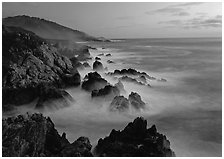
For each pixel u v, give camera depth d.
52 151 14.47
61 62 30.61
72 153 13.95
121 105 21.42
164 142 15.31
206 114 22.33
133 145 14.78
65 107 22.08
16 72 24.00
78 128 19.33
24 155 12.96
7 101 21.81
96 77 26.88
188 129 19.52
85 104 23.27
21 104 22.06
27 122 14.83
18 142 13.21
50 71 26.94
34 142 13.73
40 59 28.17
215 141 17.81
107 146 14.96
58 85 26.23
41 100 21.91
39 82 24.39
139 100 22.50
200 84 33.19
